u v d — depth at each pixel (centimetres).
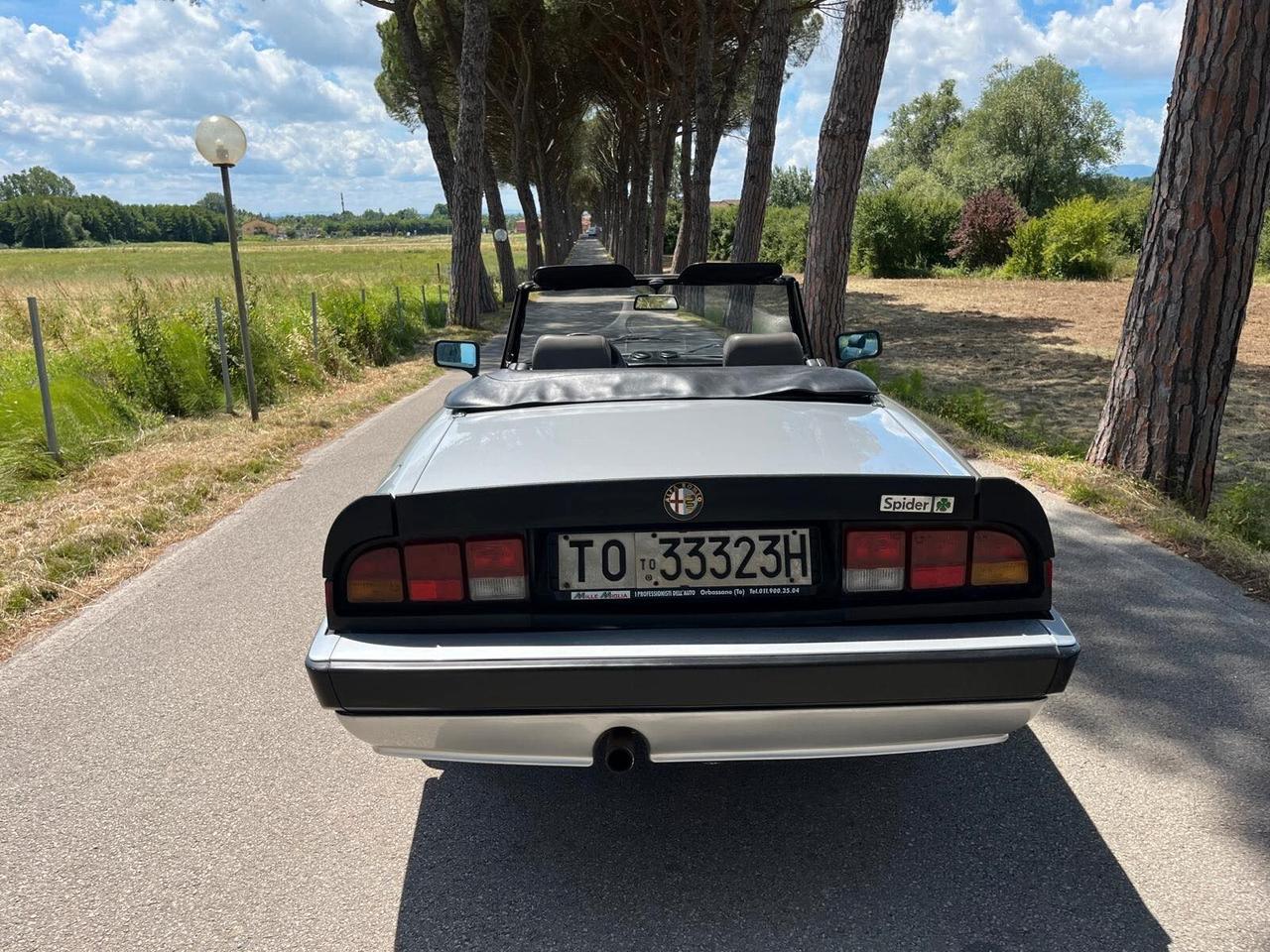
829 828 263
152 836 267
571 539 222
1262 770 284
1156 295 602
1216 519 604
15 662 393
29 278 3512
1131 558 480
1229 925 217
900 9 1277
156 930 227
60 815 279
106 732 330
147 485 670
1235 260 580
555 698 211
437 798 285
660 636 214
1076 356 1662
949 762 296
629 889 239
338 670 212
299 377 1174
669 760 223
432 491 219
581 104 4053
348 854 257
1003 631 215
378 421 979
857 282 4047
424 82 2116
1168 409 606
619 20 2856
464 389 317
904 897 231
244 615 440
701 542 221
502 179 5916
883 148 8550
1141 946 212
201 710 345
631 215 4166
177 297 1581
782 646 209
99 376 922
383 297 1819
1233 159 564
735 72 2681
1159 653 367
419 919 229
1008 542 220
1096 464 650
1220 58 552
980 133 5644
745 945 217
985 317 2420
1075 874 238
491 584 220
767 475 218
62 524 566
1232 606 414
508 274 2858
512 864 251
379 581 220
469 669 209
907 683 209
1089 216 3794
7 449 698
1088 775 284
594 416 281
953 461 240
